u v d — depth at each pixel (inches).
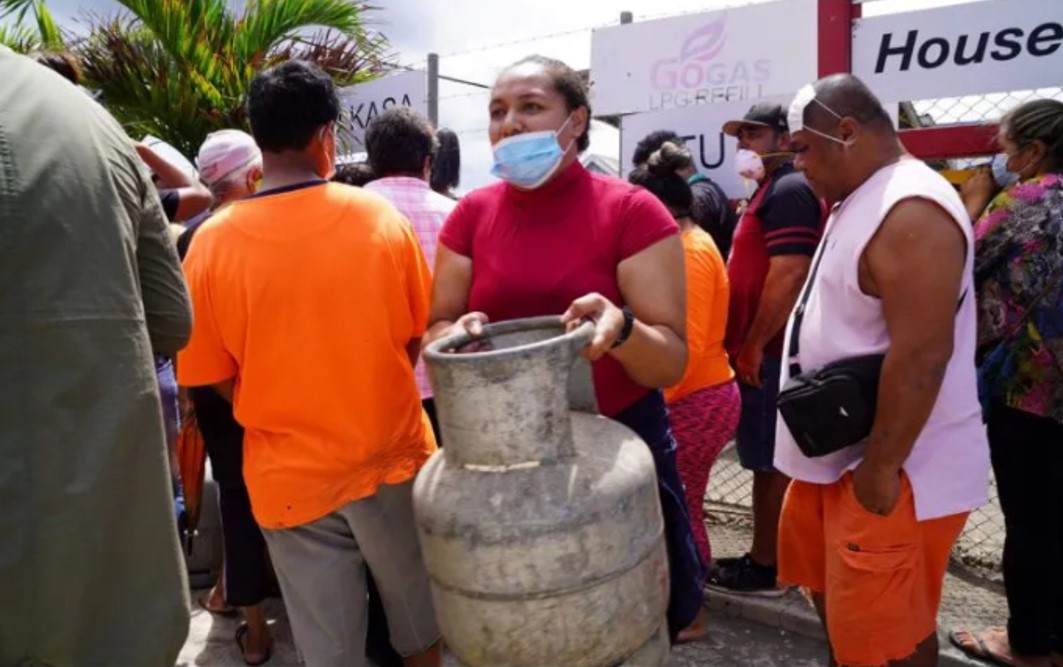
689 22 180.9
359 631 92.0
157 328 64.4
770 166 138.3
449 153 157.5
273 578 142.2
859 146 82.9
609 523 56.3
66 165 54.3
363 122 256.4
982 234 109.8
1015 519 110.1
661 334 68.4
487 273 74.9
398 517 89.6
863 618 81.8
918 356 75.0
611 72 192.2
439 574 58.6
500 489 56.7
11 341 51.6
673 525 73.9
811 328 84.6
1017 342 106.9
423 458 91.0
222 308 84.0
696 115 182.5
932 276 74.5
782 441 90.5
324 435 84.2
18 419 51.8
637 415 74.2
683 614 73.6
